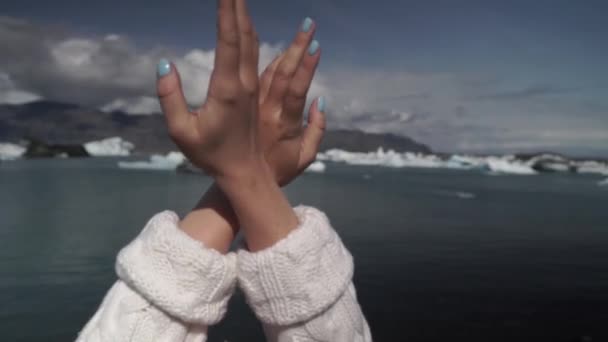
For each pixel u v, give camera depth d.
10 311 8.39
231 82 0.57
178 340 0.63
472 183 41.62
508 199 28.16
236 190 0.61
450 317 8.41
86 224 16.69
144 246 0.64
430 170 65.50
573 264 12.27
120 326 0.61
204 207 0.69
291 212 0.65
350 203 24.50
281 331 0.64
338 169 63.69
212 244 0.66
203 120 0.58
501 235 16.20
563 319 8.38
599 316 8.53
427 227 17.45
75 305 8.74
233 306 7.95
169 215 0.69
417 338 7.54
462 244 14.61
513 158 72.06
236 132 0.59
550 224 18.67
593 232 16.97
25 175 37.56
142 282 0.61
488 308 8.90
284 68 0.69
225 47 0.56
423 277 10.90
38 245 13.42
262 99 0.75
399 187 35.12
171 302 0.61
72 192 25.89
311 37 0.69
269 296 0.62
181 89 0.59
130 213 19.16
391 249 13.75
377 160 83.81
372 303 9.12
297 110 0.70
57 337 7.42
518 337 7.61
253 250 0.64
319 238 0.64
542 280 10.79
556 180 48.59
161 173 39.66
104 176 36.41
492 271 11.52
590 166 67.88
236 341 6.74
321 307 0.62
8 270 10.91
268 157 0.72
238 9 0.57
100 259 11.95
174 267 0.62
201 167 0.62
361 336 0.69
